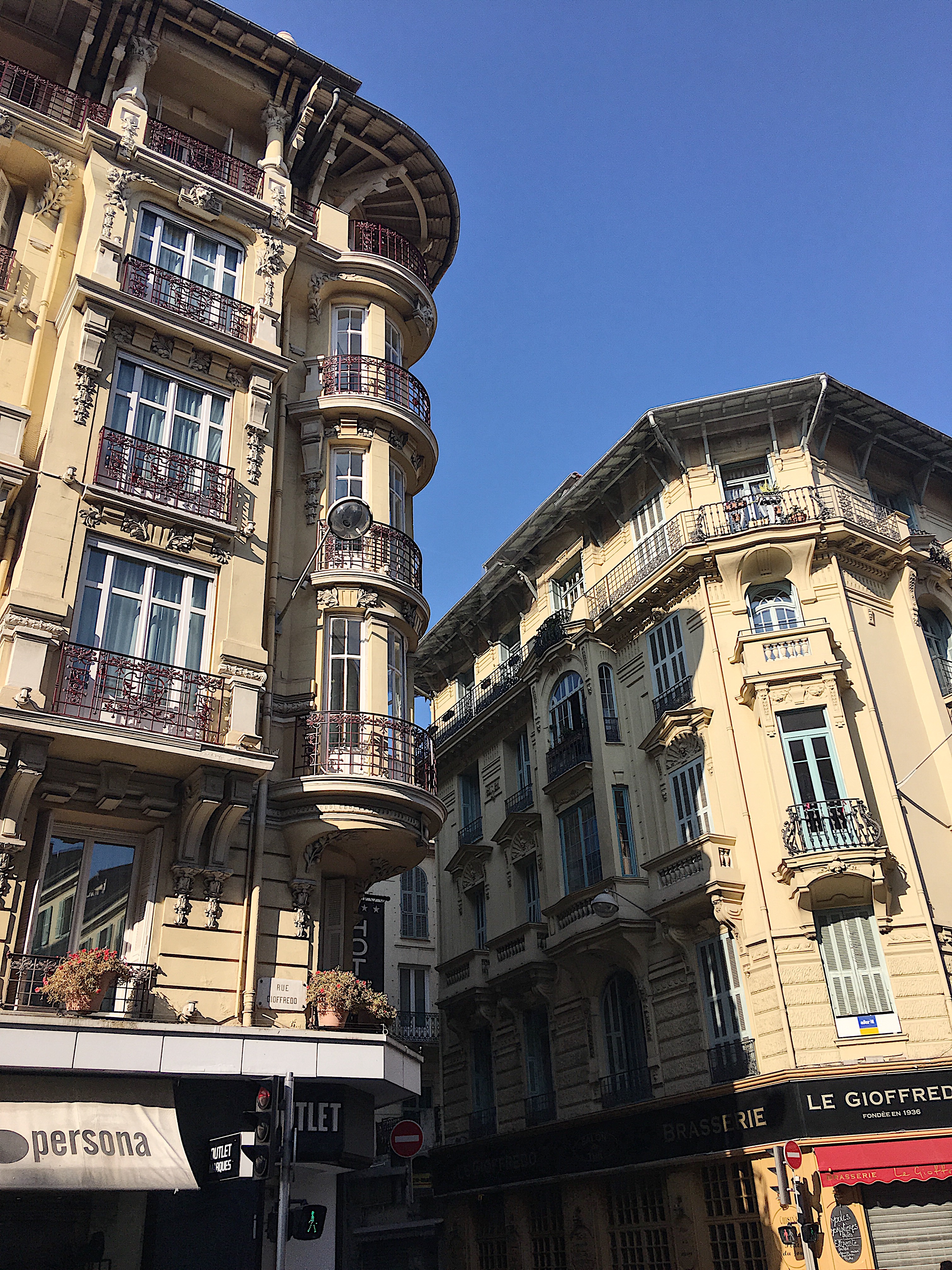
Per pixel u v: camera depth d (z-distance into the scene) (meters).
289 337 19.58
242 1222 12.65
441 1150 28.91
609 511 28.53
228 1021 13.76
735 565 23.56
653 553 25.95
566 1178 23.27
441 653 36.69
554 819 26.95
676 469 25.94
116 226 16.77
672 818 23.31
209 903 14.13
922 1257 17.12
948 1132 17.61
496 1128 27.39
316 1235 10.80
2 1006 12.12
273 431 17.88
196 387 16.89
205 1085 12.88
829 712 21.22
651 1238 21.00
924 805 21.50
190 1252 12.36
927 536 24.64
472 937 30.61
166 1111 12.34
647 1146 21.16
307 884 15.39
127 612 14.64
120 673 13.95
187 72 19.83
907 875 20.05
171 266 17.59
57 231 17.30
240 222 18.67
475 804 32.84
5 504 14.38
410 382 20.62
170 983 13.48
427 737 17.34
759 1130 18.66
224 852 14.38
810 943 19.80
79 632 14.02
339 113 20.88
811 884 19.69
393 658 17.80
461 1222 27.61
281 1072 13.15
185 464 15.92
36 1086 11.76
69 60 18.97
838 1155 17.59
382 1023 14.90
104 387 15.61
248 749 14.51
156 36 19.11
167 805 14.13
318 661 16.92
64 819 13.85
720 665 22.89
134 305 16.09
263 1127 10.27
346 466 19.09
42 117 17.09
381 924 20.20
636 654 26.00
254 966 14.16
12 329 16.31
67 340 15.66
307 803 15.62
